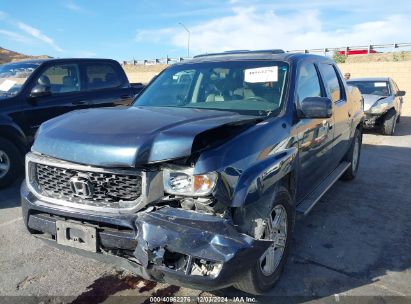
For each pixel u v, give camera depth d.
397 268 3.77
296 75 4.06
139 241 2.61
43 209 3.04
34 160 3.12
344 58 23.56
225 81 4.20
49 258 3.90
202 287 2.55
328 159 4.97
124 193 2.75
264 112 3.69
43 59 6.94
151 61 30.80
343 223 4.87
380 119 11.77
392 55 24.72
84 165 2.83
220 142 2.85
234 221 2.68
